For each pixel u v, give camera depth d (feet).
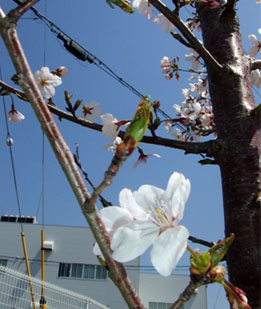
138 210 2.86
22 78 2.12
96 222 2.22
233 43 7.09
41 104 2.16
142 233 2.60
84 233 59.88
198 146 6.14
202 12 7.70
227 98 6.33
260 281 4.59
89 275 57.11
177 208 2.66
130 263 56.03
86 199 2.20
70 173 2.19
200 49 6.14
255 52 9.91
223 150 5.87
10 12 2.16
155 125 6.29
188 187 2.66
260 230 4.93
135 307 2.20
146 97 2.41
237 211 5.18
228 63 6.82
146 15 8.04
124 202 2.93
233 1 6.96
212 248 2.80
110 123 6.64
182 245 2.41
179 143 6.20
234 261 4.90
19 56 2.14
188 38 6.00
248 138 5.75
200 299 58.75
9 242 58.80
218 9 7.50
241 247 4.89
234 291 2.85
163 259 2.41
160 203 2.76
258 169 5.47
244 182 5.38
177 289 62.44
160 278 63.52
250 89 6.52
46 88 7.70
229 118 6.12
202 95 14.97
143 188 2.93
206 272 2.68
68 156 2.19
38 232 59.72
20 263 57.57
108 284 56.18
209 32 7.37
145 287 62.85
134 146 2.28
